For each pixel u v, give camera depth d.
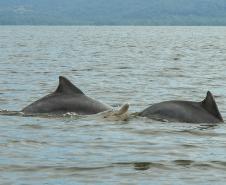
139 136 53.62
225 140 52.53
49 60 149.62
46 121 59.47
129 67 129.38
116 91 85.81
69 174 41.44
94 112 62.94
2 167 42.66
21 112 63.56
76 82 97.94
